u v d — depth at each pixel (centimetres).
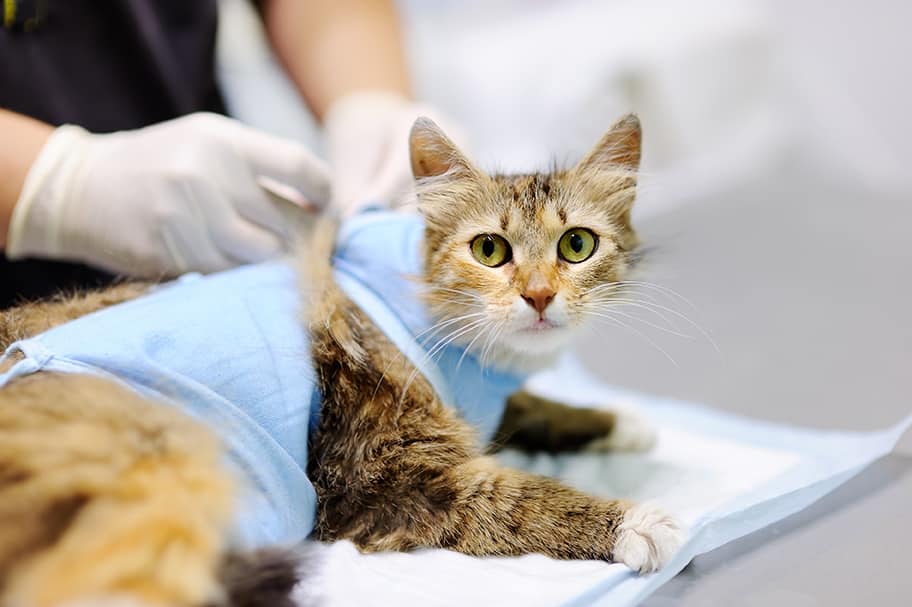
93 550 40
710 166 126
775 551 51
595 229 57
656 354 82
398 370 54
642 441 63
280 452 50
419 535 53
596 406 67
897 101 126
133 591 39
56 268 71
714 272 97
